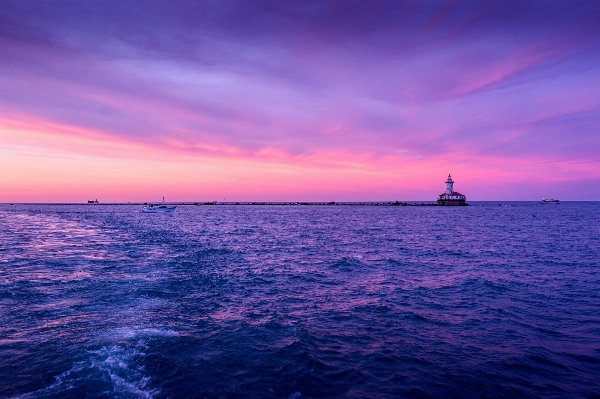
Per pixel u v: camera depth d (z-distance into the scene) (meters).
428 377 9.30
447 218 107.06
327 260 28.55
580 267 24.88
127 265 24.31
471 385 8.91
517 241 42.75
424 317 14.20
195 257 28.91
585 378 9.27
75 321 12.87
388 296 17.41
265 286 19.31
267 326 12.98
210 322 13.30
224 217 117.19
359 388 8.73
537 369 9.76
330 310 15.10
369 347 11.23
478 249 35.56
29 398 7.84
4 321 12.72
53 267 23.16
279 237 48.97
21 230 56.41
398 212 163.38
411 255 31.61
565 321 13.65
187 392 8.30
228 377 9.08
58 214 136.88
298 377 9.18
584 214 131.12
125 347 10.62
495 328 12.94
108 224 74.69
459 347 11.26
